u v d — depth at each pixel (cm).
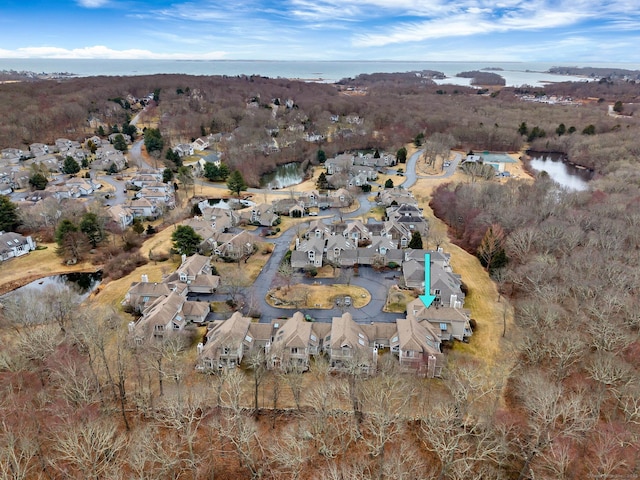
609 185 14538
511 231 11225
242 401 6262
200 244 11288
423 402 6191
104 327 7388
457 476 4953
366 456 5372
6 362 6256
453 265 10681
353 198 15825
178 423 5225
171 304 8062
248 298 9156
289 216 14500
